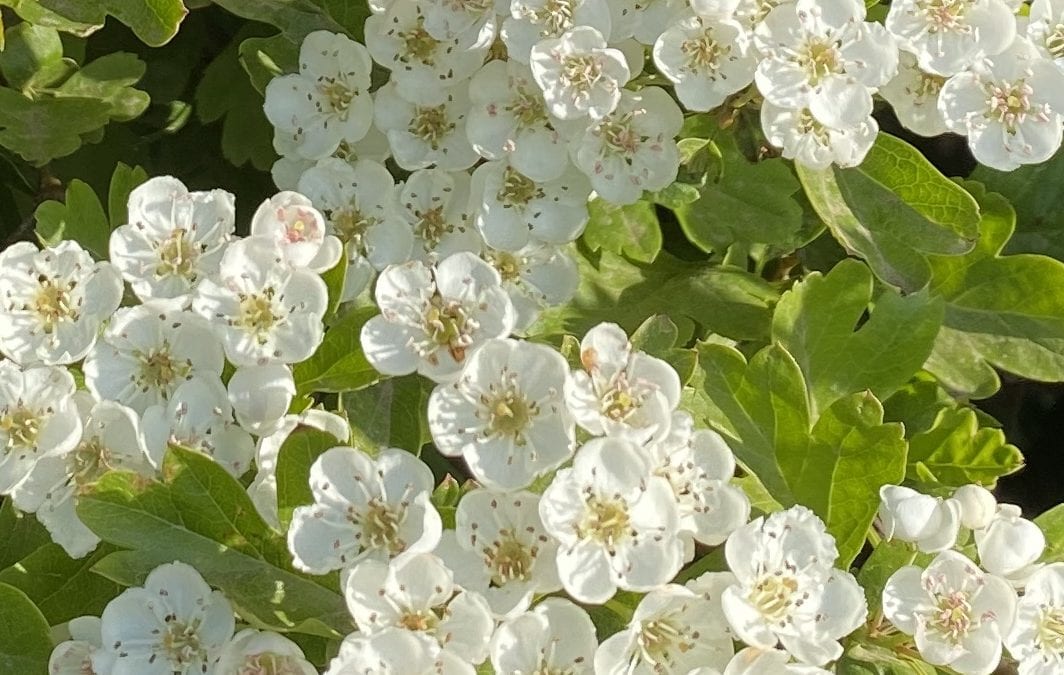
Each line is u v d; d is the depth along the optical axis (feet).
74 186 0.93
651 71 0.96
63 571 0.85
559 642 0.79
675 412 0.82
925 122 0.95
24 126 0.98
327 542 0.80
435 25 0.92
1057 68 0.92
